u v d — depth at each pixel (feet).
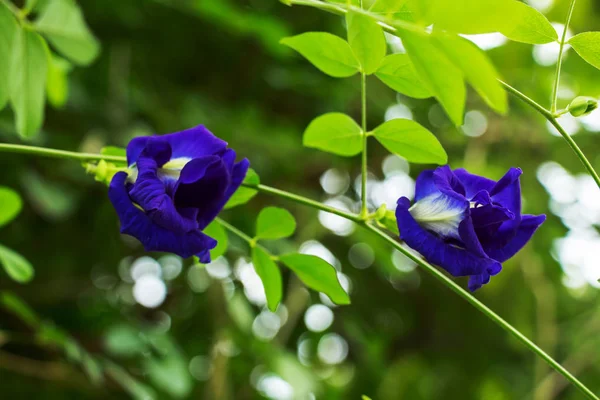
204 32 3.48
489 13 2.10
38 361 3.47
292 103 3.82
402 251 2.38
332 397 3.62
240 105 3.70
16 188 3.10
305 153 3.61
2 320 3.48
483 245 2.34
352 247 4.04
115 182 2.30
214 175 2.29
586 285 4.40
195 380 3.62
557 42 2.33
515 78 3.84
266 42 3.18
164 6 3.35
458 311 4.44
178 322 3.73
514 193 2.35
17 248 3.41
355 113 3.90
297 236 3.72
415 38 2.12
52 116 3.16
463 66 2.09
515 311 4.26
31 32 2.50
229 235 3.15
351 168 4.05
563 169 4.10
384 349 4.34
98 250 3.55
